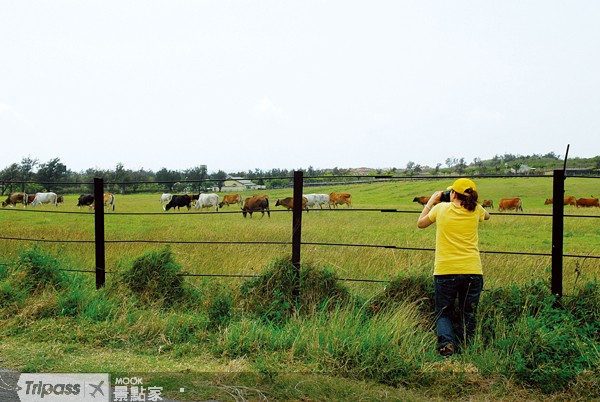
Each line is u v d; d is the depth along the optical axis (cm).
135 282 643
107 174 6694
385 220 2684
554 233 543
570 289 583
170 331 531
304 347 480
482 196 5438
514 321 524
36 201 4334
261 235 1689
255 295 594
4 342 508
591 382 412
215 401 381
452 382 423
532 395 409
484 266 761
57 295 600
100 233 671
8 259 773
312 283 598
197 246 1070
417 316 536
